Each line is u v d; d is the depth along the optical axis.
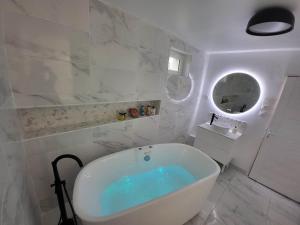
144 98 1.95
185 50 2.27
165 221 1.26
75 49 1.20
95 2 1.21
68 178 1.45
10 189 0.61
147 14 1.45
